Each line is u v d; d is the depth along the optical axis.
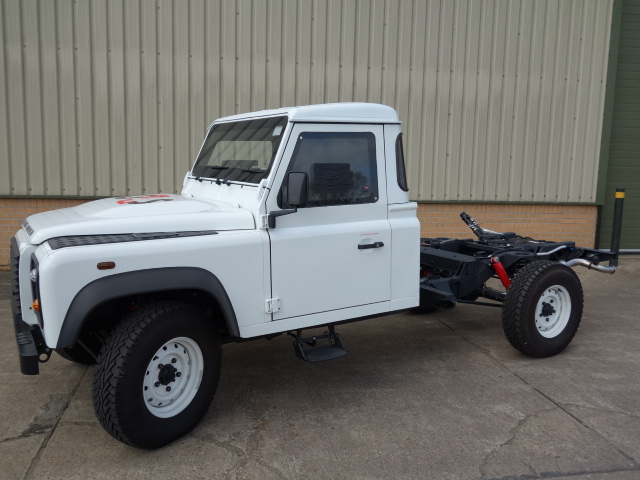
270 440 3.75
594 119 9.45
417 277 4.64
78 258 3.23
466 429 3.91
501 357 5.30
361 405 4.27
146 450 3.61
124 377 3.34
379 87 8.72
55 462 3.46
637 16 9.59
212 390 3.83
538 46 9.09
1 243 8.00
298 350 4.17
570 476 3.38
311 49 8.45
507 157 9.24
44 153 7.92
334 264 4.19
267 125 4.20
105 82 7.95
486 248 5.89
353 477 3.34
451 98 8.95
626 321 6.52
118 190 8.20
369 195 4.36
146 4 7.91
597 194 9.63
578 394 4.49
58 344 3.19
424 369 4.99
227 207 4.15
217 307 4.02
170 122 8.22
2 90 7.67
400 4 8.59
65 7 7.70
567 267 5.27
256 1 8.19
